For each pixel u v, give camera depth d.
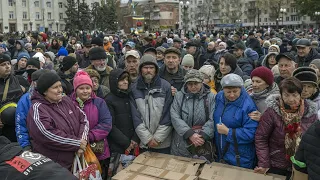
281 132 3.56
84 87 4.05
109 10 57.03
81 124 3.80
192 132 4.06
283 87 3.44
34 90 3.83
